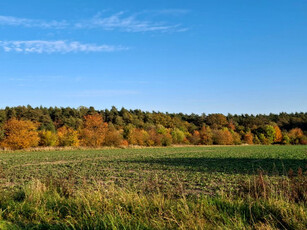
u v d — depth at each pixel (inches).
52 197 331.9
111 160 1255.5
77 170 866.1
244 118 6102.4
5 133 2066.9
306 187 310.8
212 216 246.7
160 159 1323.8
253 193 327.0
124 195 306.2
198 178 666.2
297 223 228.4
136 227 220.4
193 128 4618.6
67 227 230.2
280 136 4414.4
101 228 225.3
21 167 960.3
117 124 4170.8
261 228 214.7
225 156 1555.1
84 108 4815.5
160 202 283.1
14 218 266.4
